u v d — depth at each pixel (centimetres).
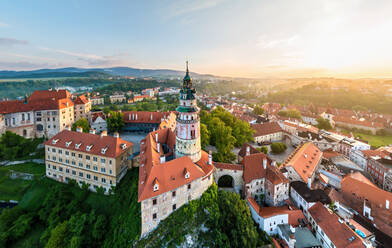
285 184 6694
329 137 12394
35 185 7444
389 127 17812
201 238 5275
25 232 6144
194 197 5662
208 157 7050
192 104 6116
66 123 10675
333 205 6300
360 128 17675
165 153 7294
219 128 8844
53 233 5638
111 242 5375
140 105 19425
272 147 11075
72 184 7181
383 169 8575
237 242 5197
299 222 5866
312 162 8506
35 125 9775
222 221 5522
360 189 6706
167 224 5094
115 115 11388
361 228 5581
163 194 4997
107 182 6638
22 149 8869
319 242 5475
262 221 5662
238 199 5794
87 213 6197
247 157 7062
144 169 5634
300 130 13788
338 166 9344
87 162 6838
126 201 6153
